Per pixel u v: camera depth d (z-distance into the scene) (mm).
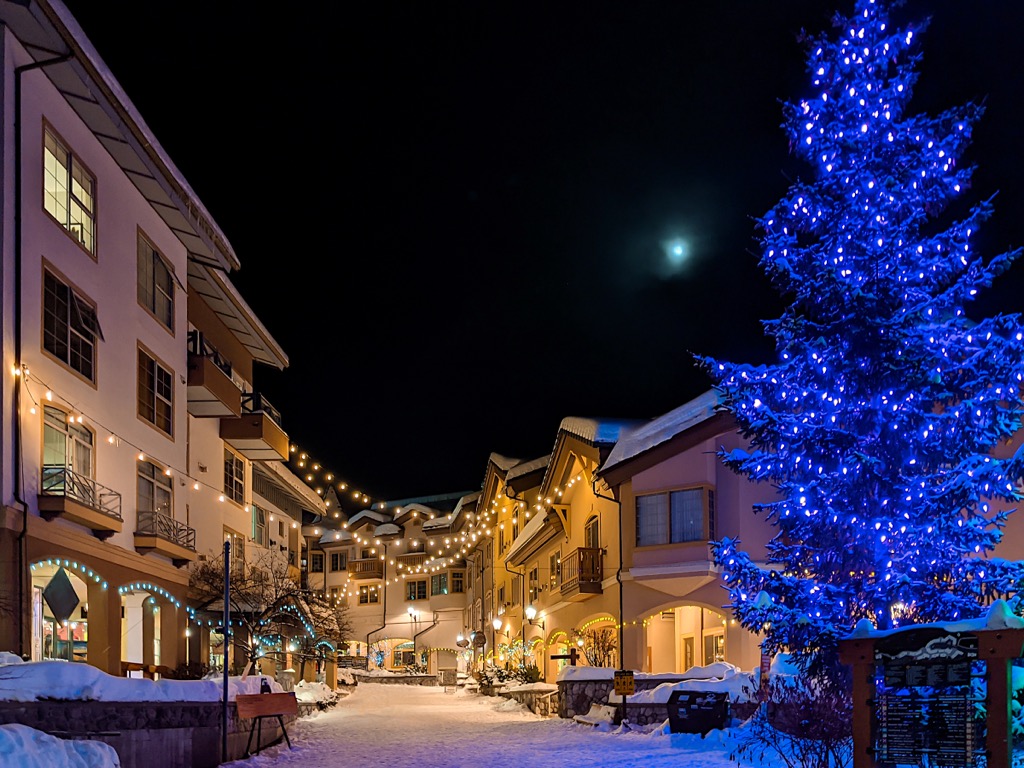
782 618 12758
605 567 28234
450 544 61219
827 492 13641
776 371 14211
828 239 14219
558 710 24859
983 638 8789
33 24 15273
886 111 14008
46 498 15484
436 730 22406
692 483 25172
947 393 13609
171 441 22359
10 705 10688
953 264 13844
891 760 9469
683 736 17156
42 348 15977
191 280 25969
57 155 16969
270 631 27484
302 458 33031
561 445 32000
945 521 12984
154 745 13203
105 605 18016
